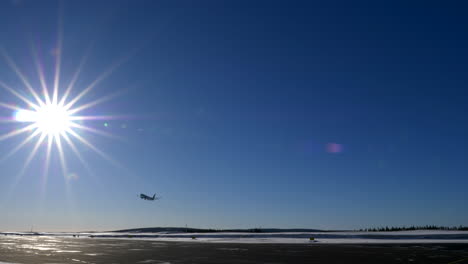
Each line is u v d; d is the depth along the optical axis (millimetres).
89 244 64688
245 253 41750
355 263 30312
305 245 57812
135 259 34875
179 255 39344
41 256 38344
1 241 79375
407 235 77438
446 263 29828
